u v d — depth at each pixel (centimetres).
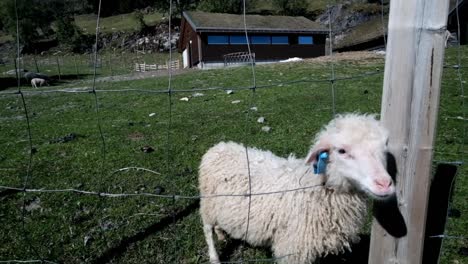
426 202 74
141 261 116
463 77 361
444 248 113
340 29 1762
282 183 100
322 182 92
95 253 119
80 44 1936
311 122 248
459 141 195
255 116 271
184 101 351
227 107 308
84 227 133
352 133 83
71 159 200
